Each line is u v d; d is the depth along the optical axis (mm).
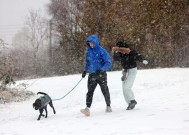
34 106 9883
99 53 9273
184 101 10047
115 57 9453
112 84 16781
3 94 15562
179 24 35312
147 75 18703
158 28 35344
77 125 8430
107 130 7508
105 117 8984
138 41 36188
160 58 35125
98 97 13781
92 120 8789
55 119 9750
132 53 9367
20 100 15227
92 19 43125
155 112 8820
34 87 18484
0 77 16625
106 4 43156
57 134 7797
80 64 44500
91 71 9320
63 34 47438
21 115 11648
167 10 35281
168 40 35344
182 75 17797
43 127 8781
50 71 45250
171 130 6773
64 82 19188
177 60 35031
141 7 36531
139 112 9078
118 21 39438
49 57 50281
